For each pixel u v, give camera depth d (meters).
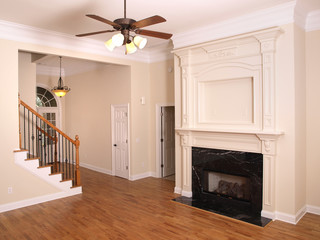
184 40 4.88
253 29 3.97
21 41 4.38
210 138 4.56
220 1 3.50
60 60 6.91
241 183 4.36
